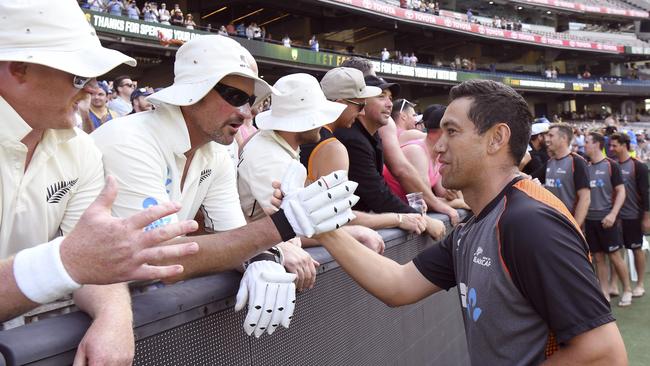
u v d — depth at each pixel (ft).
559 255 3.92
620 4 142.92
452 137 4.72
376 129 8.84
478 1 114.11
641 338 14.15
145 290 4.32
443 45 112.27
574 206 17.11
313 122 6.24
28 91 3.57
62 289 2.67
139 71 65.41
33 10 3.47
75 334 2.95
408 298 5.38
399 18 87.20
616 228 17.53
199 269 3.98
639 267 18.44
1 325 3.89
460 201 11.77
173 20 58.95
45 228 4.07
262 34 73.20
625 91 125.08
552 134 17.39
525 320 4.17
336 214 4.19
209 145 5.18
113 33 48.83
